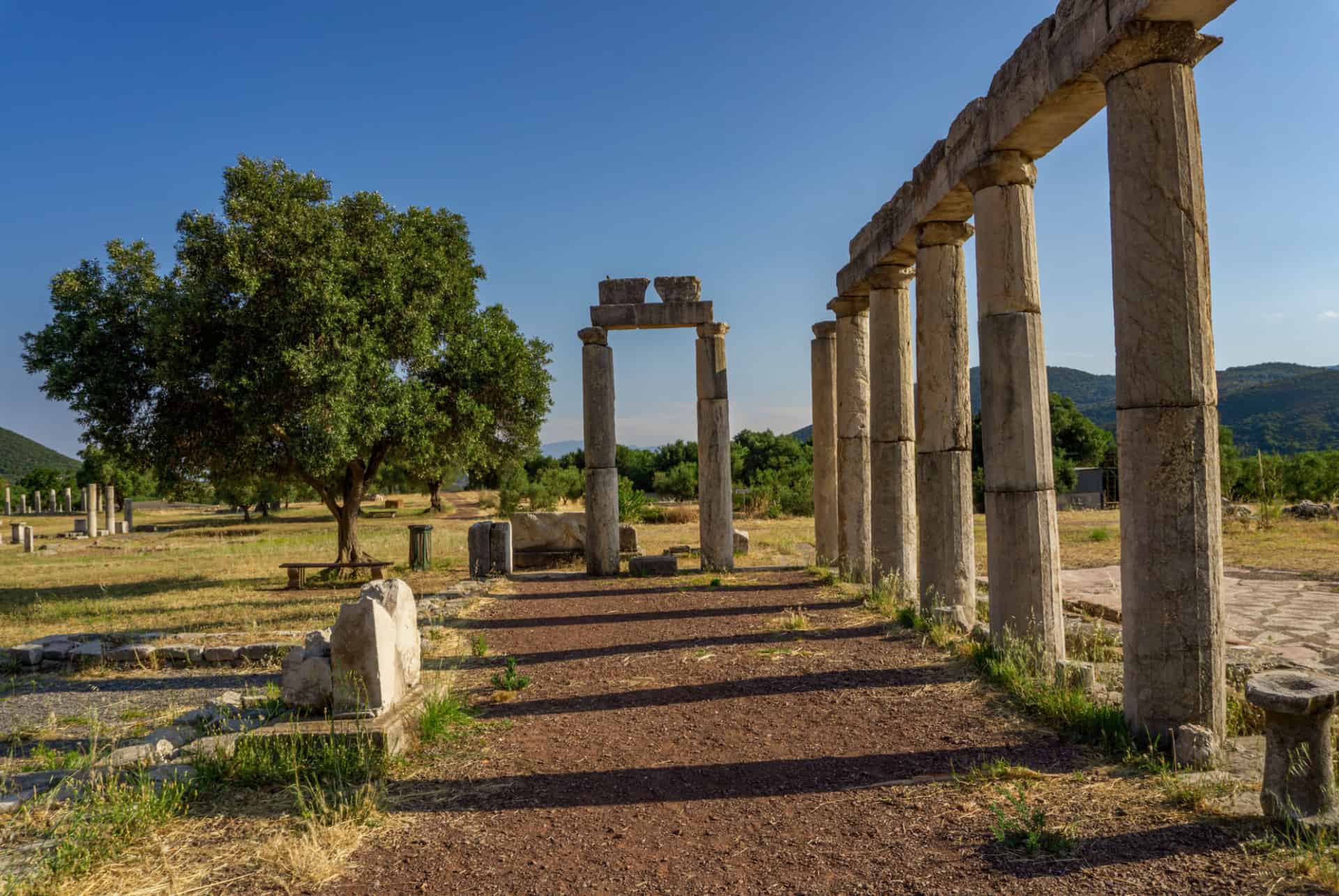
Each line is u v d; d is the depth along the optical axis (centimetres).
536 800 502
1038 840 409
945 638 871
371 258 1556
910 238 1083
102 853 423
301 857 414
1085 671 657
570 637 1020
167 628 1138
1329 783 407
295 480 1784
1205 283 546
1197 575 531
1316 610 1048
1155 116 548
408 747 588
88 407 1522
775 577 1527
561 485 4600
